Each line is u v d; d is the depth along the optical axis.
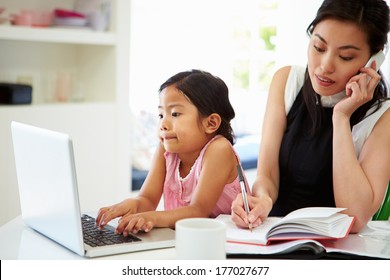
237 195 1.75
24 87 3.47
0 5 3.65
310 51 1.81
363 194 1.75
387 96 1.90
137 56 4.64
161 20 4.76
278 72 2.13
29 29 3.43
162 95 1.80
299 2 5.21
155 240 1.55
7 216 3.37
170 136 1.78
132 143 4.31
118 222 1.69
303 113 2.02
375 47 1.78
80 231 1.44
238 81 5.29
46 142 1.48
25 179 1.66
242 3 5.20
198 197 1.76
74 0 3.92
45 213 1.58
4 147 3.33
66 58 3.99
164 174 1.94
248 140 5.19
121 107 3.86
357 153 1.88
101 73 3.91
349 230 1.59
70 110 3.60
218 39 5.09
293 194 2.00
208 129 1.80
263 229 1.62
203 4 4.99
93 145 3.73
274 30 5.33
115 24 3.80
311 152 1.96
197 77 1.80
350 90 1.79
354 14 1.71
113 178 3.86
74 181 1.42
